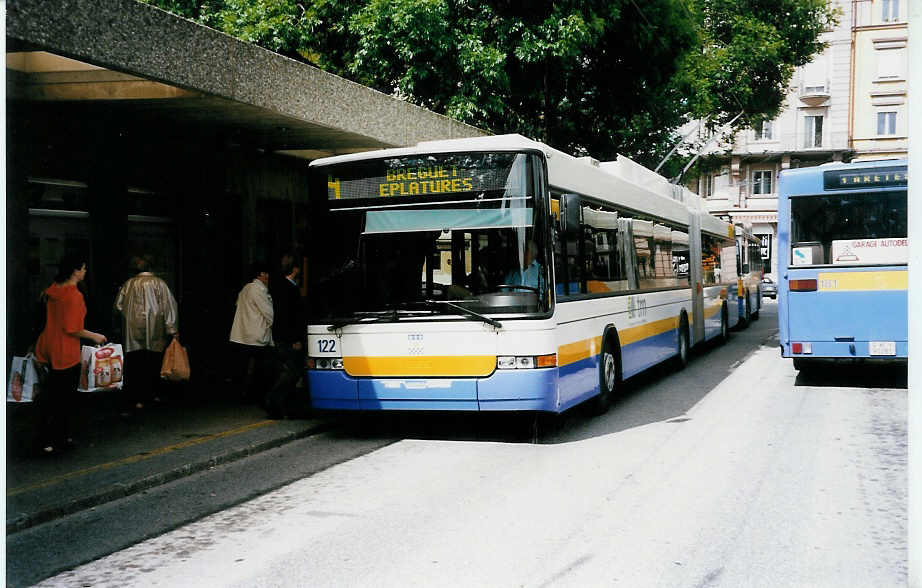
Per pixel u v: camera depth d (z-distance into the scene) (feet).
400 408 27.68
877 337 38.60
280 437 28.58
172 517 19.89
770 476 22.90
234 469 24.94
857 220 38.93
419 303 27.53
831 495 20.90
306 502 21.07
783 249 40.09
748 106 96.53
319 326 28.60
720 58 88.58
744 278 80.79
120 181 38.06
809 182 39.50
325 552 17.01
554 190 28.37
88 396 36.99
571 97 68.28
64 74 28.91
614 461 25.05
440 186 27.68
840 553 16.53
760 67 92.17
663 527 18.33
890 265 38.34
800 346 39.86
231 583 15.34
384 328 27.81
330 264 28.66
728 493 21.16
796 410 33.96
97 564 16.56
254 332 33.45
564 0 57.31
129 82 29.25
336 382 28.32
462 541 17.52
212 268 44.27
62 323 25.29
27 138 32.96
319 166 28.94
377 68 58.90
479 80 56.65
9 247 32.30
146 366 34.50
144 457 25.17
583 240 31.09
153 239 41.01
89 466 23.97
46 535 18.54
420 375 27.43
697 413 33.58
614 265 35.27
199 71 27.48
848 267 38.99
